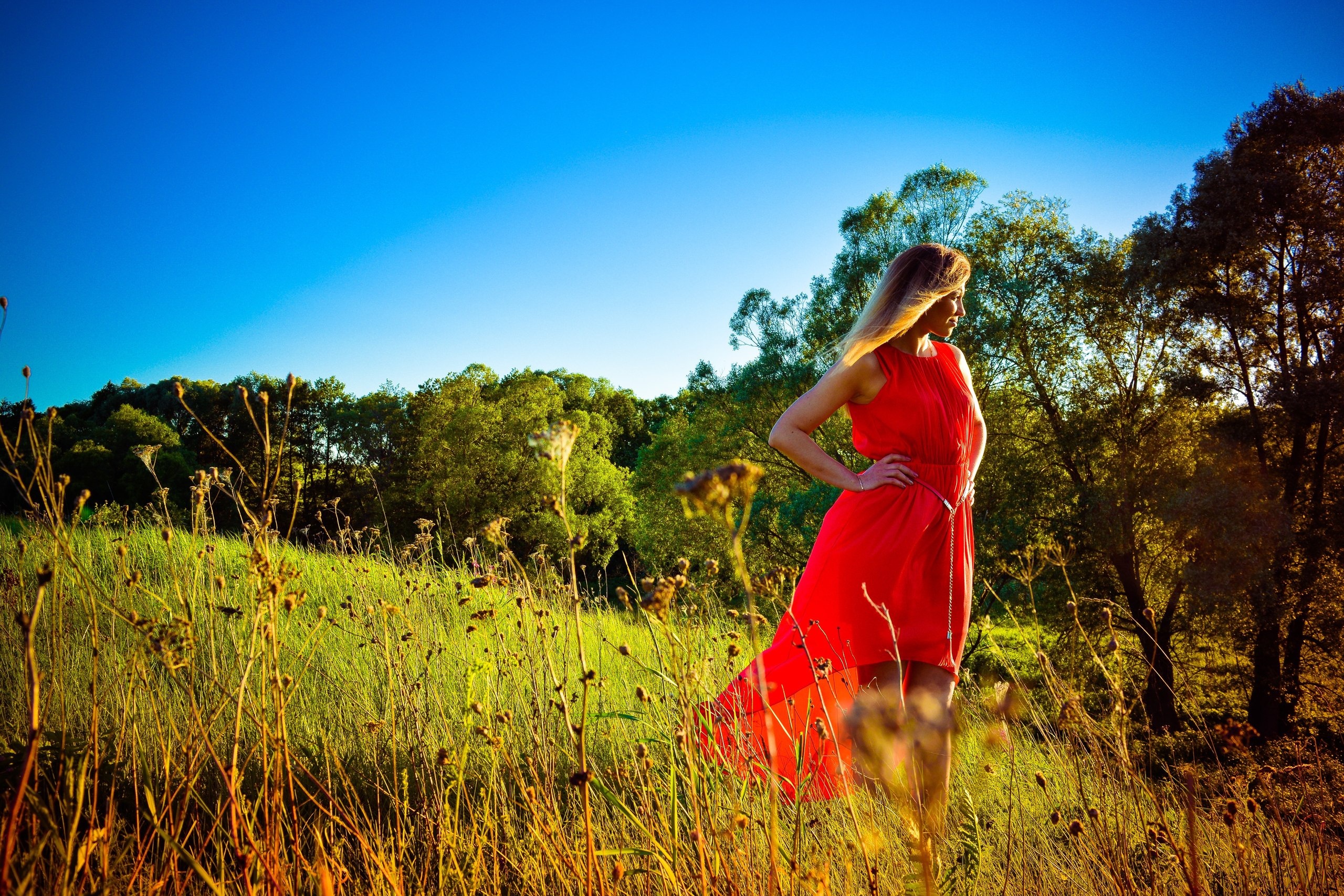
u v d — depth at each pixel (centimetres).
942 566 254
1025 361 1625
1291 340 1468
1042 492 1499
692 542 2073
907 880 128
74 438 3762
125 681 210
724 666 246
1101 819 168
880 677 254
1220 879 165
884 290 256
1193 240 1387
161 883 150
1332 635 1284
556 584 238
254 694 183
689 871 145
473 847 177
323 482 3878
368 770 238
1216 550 1262
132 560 430
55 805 163
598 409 5362
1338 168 1412
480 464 3488
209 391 4253
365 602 365
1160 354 1573
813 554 268
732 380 2031
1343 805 183
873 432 266
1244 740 128
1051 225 1661
